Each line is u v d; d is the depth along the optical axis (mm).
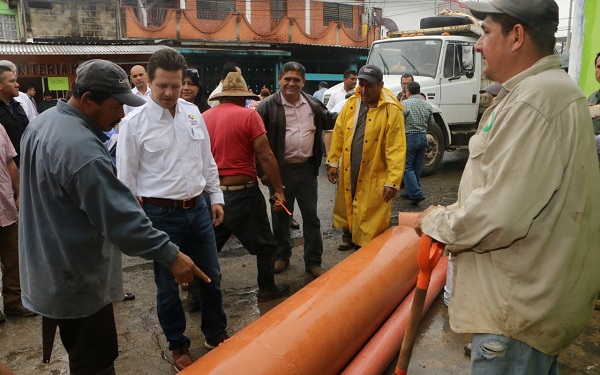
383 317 2977
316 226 4301
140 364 3012
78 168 1884
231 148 3449
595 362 2805
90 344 2199
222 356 2137
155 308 3756
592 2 4750
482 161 1521
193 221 2854
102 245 2111
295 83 4031
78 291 2064
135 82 5621
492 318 1563
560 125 1436
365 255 3279
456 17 9641
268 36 19469
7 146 3574
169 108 2748
